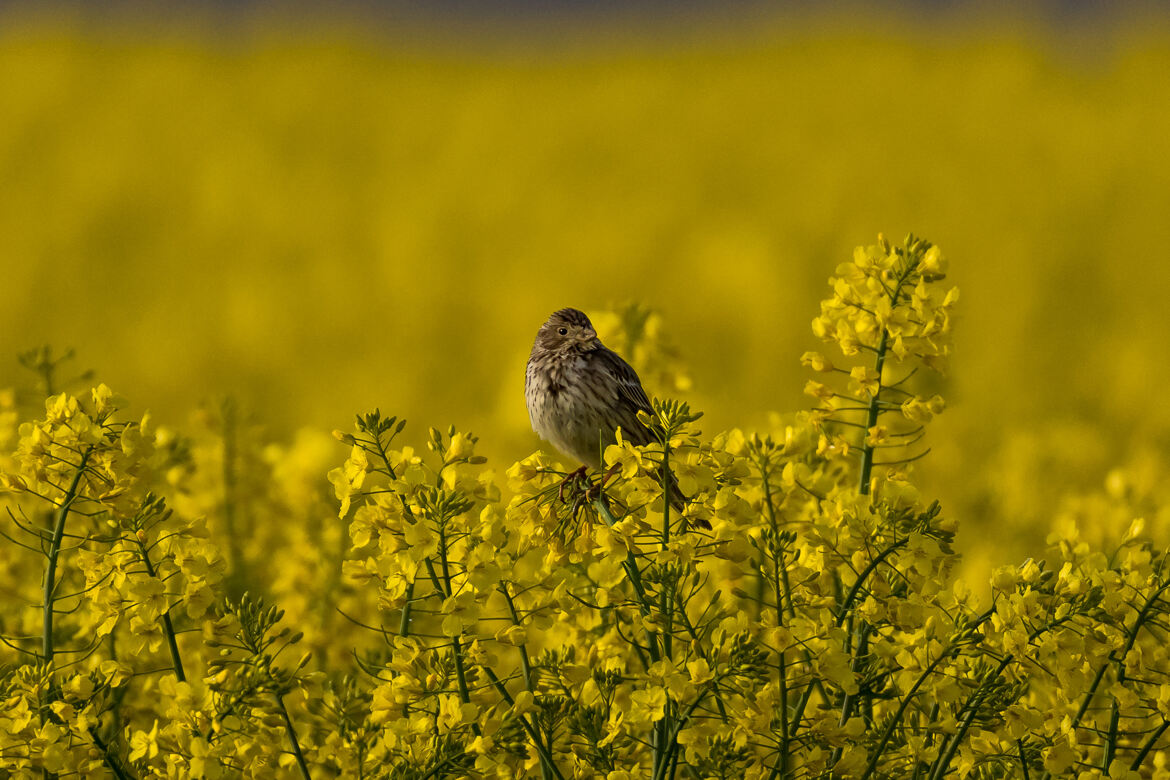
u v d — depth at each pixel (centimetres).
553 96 13175
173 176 10138
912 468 1192
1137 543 1159
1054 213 8306
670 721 1052
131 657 1239
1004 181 8988
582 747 1073
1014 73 12306
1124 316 6512
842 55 13638
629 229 7931
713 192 9225
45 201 9381
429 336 6431
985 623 1025
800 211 8462
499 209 9012
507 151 11031
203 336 6456
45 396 1603
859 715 1139
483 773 1027
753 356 5631
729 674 991
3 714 1032
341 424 4309
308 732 1230
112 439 1114
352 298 6825
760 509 1164
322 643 1538
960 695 1027
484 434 2864
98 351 6481
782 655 1005
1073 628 1030
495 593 1070
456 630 1009
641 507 1080
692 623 1164
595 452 1727
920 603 1041
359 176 10281
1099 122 10619
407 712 1090
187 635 1274
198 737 1019
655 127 11588
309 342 6406
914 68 12850
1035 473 2566
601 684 1074
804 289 6575
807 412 1193
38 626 1368
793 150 10331
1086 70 13162
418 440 3716
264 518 1891
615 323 2038
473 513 1045
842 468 1377
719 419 2973
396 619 1390
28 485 1107
